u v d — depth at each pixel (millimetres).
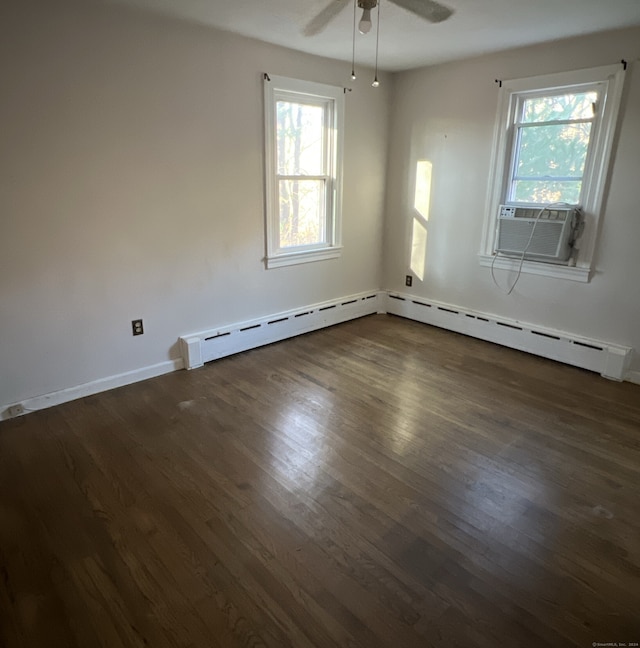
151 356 3414
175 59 3041
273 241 3963
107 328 3148
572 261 3588
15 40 2461
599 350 3504
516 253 3838
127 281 3170
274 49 3512
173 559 1836
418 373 3545
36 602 1655
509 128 3770
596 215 3396
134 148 2998
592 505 2154
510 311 4051
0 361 2764
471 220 4160
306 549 1887
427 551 1883
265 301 4023
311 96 3898
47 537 1941
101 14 2699
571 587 1726
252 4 2666
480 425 2818
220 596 1679
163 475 2336
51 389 2990
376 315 5012
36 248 2754
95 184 2891
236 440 2639
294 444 2607
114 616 1604
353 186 4457
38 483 2273
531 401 3119
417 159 4453
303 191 4125
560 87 3428
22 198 2645
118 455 2496
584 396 3193
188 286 3492
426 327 4617
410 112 4410
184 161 3246
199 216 3422
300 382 3377
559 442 2646
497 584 1734
